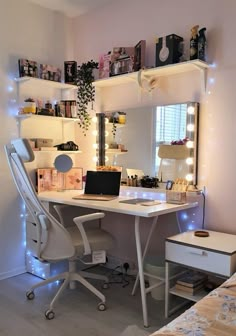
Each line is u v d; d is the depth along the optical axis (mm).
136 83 2887
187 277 2291
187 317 1234
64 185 3184
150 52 2773
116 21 3014
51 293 2598
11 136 2896
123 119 3002
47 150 2988
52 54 3209
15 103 2914
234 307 1308
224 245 2045
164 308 2352
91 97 3053
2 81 2816
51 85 3127
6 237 2912
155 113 2770
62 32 3295
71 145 3174
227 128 2375
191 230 2490
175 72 2602
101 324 2145
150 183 2779
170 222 2721
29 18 2996
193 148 2521
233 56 2311
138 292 2629
